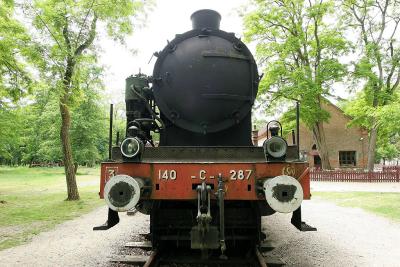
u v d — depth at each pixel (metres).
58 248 6.68
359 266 5.57
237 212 5.51
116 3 13.45
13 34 12.13
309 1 25.89
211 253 5.41
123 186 4.20
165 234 5.61
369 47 26.27
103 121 33.94
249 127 5.91
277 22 26.05
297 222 4.85
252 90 5.90
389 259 5.96
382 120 16.23
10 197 15.42
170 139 5.84
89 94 30.98
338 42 25.61
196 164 4.65
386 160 74.88
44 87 12.40
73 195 14.47
